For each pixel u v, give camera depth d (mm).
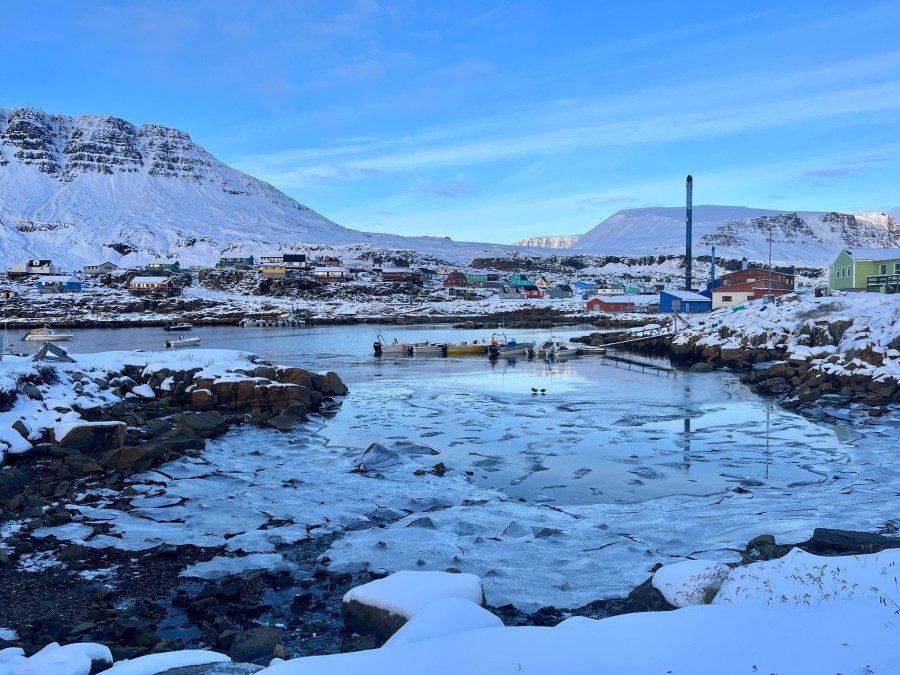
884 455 21906
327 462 21938
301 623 10617
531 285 187750
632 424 29031
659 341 68438
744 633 6992
